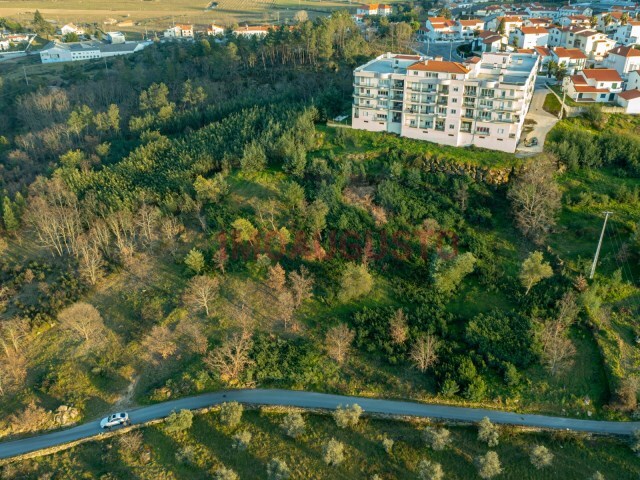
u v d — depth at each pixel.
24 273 118.31
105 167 145.88
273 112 156.38
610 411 82.25
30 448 84.31
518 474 75.56
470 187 124.25
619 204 118.38
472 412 84.00
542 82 168.75
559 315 95.25
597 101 151.88
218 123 156.25
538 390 86.00
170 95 192.75
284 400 88.38
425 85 133.12
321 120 154.50
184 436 83.81
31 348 102.75
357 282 102.12
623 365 87.38
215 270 112.25
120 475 78.62
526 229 112.81
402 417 83.12
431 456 78.56
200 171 137.88
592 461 76.50
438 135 136.88
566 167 129.12
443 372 88.75
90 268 113.31
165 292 110.44
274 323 101.50
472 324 95.44
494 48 193.50
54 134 171.12
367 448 80.12
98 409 90.25
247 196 128.62
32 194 139.38
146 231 122.50
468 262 102.94
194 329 100.12
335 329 94.00
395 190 123.25
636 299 97.81
